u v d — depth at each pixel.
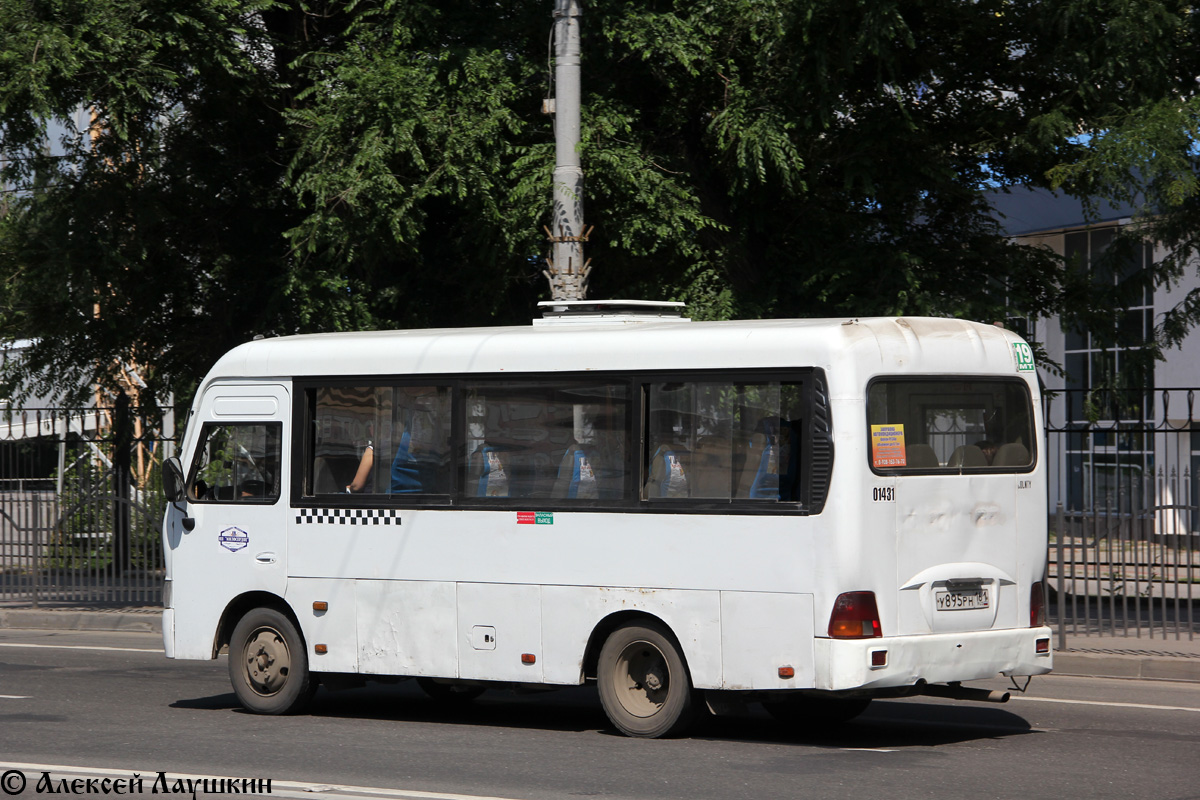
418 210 23.58
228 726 14.17
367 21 26.45
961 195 23.62
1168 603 22.39
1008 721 14.47
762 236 24.86
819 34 21.58
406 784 10.88
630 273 25.22
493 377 13.91
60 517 26.42
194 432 15.69
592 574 13.21
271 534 14.99
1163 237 22.34
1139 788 10.69
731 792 10.52
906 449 12.51
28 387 29.61
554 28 20.38
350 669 14.45
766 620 12.34
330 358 14.88
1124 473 23.42
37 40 23.02
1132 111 20.27
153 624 24.62
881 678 12.03
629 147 23.39
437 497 14.10
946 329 12.98
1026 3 21.94
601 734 13.56
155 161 26.89
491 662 13.70
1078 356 36.41
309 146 23.95
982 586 12.88
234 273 28.47
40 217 26.58
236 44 25.55
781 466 12.41
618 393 13.27
